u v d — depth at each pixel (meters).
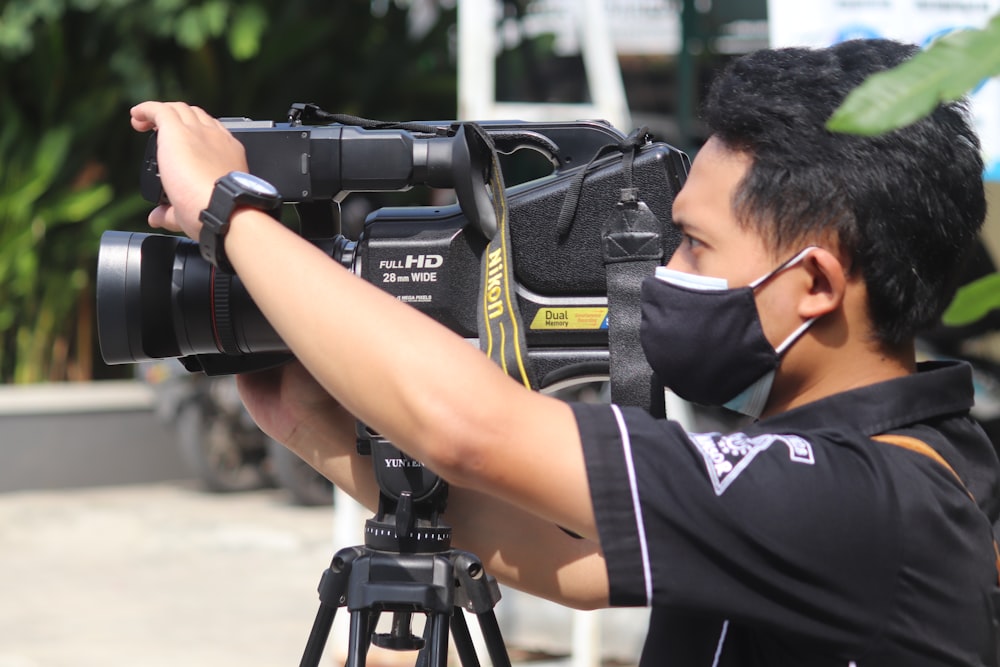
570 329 2.78
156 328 2.86
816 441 2.18
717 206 2.30
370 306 2.21
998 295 2.31
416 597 2.67
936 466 2.21
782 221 2.22
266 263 2.28
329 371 2.20
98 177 16.89
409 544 2.75
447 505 3.05
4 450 14.45
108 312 2.84
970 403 2.39
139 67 16.11
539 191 2.79
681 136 14.06
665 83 17.31
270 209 2.38
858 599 2.09
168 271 2.85
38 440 14.63
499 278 2.63
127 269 2.84
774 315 2.28
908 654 2.10
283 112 17.39
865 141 2.17
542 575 2.98
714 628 2.36
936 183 2.18
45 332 16.53
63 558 11.77
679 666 2.40
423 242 2.78
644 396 2.63
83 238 16.56
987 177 5.85
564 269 2.78
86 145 16.80
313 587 10.92
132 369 17.30
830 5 5.92
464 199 2.75
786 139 2.20
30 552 11.95
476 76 7.38
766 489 2.10
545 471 2.12
